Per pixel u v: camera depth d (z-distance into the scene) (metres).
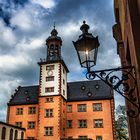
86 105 44.84
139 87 4.04
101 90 46.53
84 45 5.09
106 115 42.91
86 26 5.33
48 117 42.06
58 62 45.50
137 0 4.47
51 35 50.81
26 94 49.56
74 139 39.25
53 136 40.53
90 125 43.00
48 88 44.19
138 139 5.79
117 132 49.97
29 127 44.91
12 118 46.56
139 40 4.20
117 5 9.43
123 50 8.65
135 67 4.36
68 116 45.00
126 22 5.65
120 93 4.56
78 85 49.56
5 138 35.44
